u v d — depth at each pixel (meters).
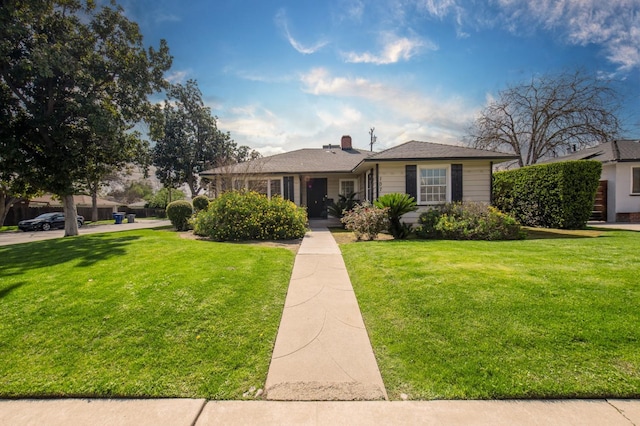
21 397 2.31
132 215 28.64
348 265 5.75
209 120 32.59
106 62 11.81
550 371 2.42
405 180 11.41
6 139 10.22
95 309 3.57
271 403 2.23
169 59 13.45
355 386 2.39
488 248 6.40
